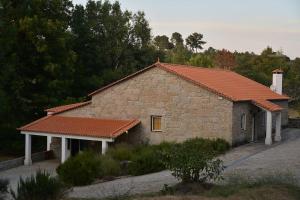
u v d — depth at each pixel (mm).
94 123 37062
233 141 33375
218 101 33500
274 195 15328
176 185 18328
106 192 20312
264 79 69188
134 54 70438
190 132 34594
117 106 37625
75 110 39438
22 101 48250
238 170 22984
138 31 69375
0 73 43469
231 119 33031
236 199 14812
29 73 50625
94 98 38594
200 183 18094
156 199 15055
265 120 40094
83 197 18547
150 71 36031
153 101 36031
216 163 18406
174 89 35125
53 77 51281
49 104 50125
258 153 30219
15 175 31797
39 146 47531
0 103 41812
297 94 68125
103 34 66688
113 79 62938
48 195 16391
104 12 66250
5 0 46875
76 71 60031
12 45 47656
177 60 82688
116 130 34719
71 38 57156
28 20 48000
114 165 27688
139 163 27578
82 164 25656
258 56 83312
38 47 48688
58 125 37531
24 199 16172
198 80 35156
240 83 41656
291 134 41156
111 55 67625
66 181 25266
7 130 47688
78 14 62406
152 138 36062
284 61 84500
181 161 18172
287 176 18469
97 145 38312
